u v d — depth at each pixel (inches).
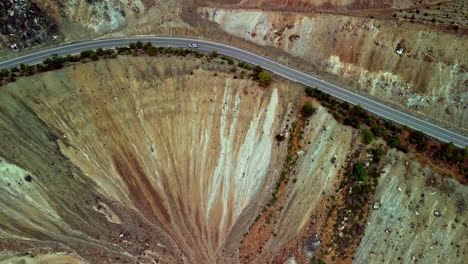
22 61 2514.8
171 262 2231.8
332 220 2172.7
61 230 2180.1
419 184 2082.9
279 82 2502.5
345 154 2231.8
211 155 2361.0
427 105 2402.8
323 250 2151.8
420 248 2009.1
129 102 2383.1
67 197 2231.8
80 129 2322.8
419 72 2452.0
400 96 2471.7
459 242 1947.6
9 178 2135.8
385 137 2220.7
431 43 2447.1
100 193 2305.6
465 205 1982.0
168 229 2311.8
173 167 2377.0
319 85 2549.2
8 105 2213.3
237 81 2421.3
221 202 2332.7
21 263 2065.7
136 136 2373.3
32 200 2162.9
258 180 2322.8
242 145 2346.2
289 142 2326.5
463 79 2351.1
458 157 2085.4
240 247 2253.9
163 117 2393.0
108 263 2170.3
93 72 2409.0
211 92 2404.0
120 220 2288.4
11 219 2111.2
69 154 2290.8
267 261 2201.0
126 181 2343.8
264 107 2377.0
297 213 2236.7
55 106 2303.2
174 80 2429.9
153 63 2490.2
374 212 2128.4
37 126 2252.7
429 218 2023.9
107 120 2349.9
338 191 2199.8
